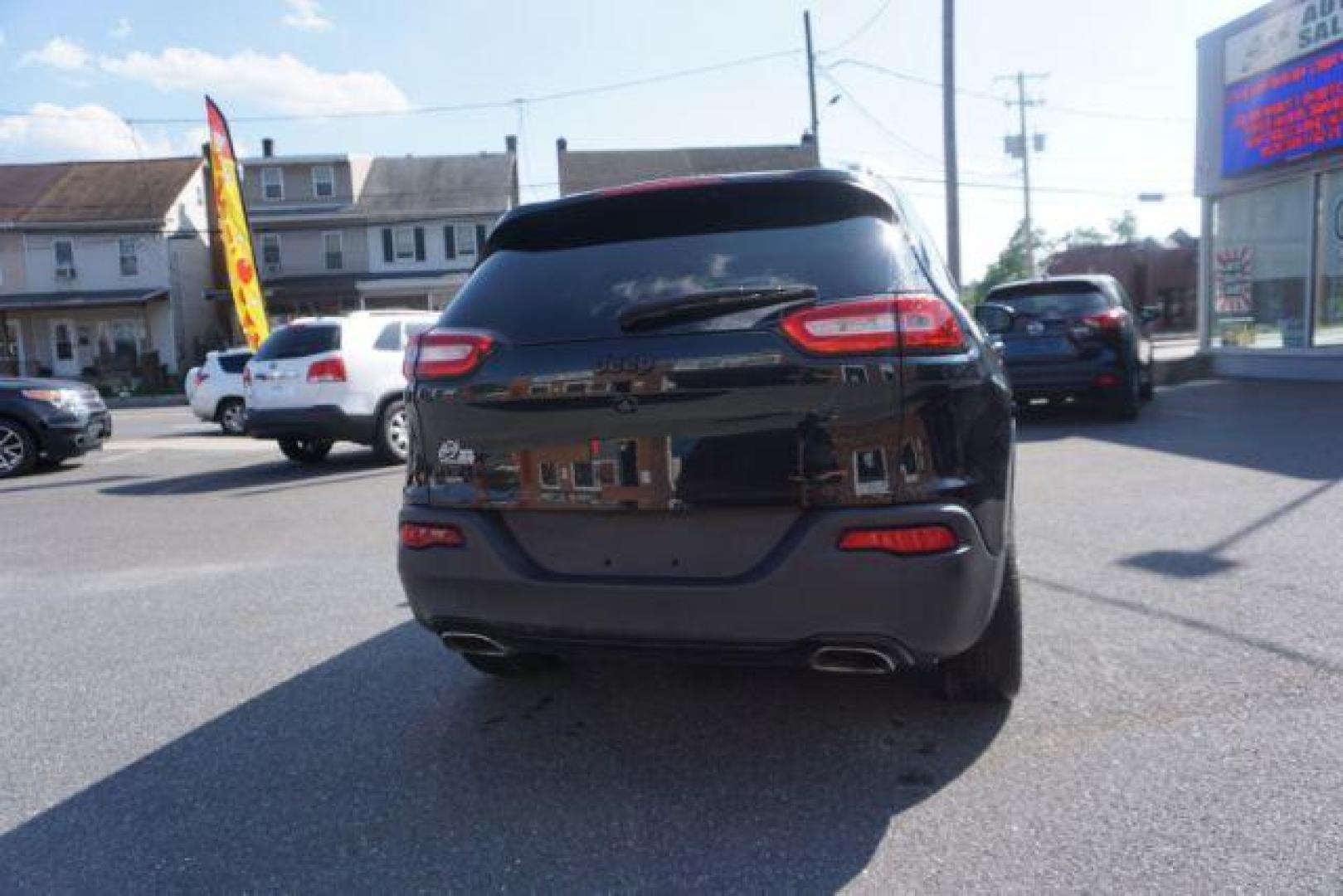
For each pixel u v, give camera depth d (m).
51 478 11.05
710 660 2.79
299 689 3.89
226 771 3.18
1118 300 10.62
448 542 3.02
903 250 2.87
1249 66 14.72
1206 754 2.94
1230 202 15.84
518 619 2.94
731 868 2.49
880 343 2.63
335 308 41.62
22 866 2.64
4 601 5.48
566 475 2.88
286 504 8.46
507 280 3.14
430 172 44.19
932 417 2.64
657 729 3.36
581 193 3.17
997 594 2.87
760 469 2.67
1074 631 4.05
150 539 7.13
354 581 5.57
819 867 2.47
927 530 2.58
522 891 2.43
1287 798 2.67
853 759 3.05
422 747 3.31
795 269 2.81
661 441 2.76
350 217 41.28
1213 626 4.03
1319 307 14.00
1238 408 11.31
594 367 2.80
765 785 2.92
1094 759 2.95
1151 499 6.52
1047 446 9.23
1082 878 2.36
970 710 3.36
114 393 35.34
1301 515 5.80
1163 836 2.52
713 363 2.68
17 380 11.30
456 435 3.04
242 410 16.98
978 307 4.93
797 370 2.63
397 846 2.67
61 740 3.48
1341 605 4.20
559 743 3.29
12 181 40.06
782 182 2.97
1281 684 3.42
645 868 2.51
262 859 2.63
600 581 2.81
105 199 39.06
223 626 4.79
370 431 10.50
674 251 2.99
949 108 20.28
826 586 2.60
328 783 3.06
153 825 2.84
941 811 2.71
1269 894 2.26
